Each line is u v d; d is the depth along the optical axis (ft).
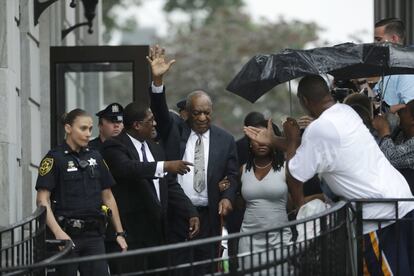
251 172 88.17
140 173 82.74
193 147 89.66
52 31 116.16
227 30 387.34
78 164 78.84
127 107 85.61
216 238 58.39
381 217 72.90
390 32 88.79
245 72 76.54
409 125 79.36
